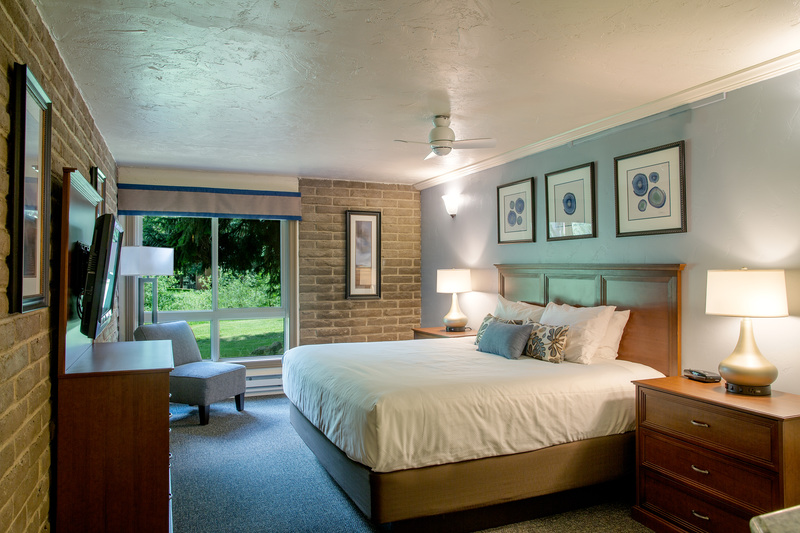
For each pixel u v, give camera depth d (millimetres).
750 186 2893
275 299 6102
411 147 4492
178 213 5434
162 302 5719
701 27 2270
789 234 2707
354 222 6207
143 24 2197
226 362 5383
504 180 4984
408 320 6492
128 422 2223
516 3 2047
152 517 2240
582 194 4043
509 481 2756
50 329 2146
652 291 3445
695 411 2574
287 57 2561
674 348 3289
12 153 1610
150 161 5039
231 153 4715
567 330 3547
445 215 5996
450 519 2689
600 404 3018
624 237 3697
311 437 3539
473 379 2939
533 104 3334
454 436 2648
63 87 2521
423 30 2279
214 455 3896
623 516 2924
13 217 1601
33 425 1870
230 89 3016
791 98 2699
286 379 4246
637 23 2225
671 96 3176
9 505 1591
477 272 5414
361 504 2607
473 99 3223
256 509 3010
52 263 2209
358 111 3463
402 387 2746
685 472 2623
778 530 1010
